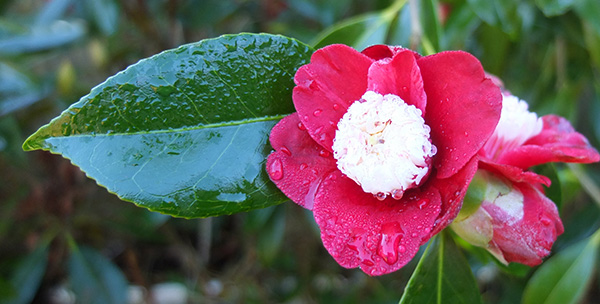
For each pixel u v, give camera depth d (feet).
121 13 1.26
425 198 0.60
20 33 1.21
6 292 1.13
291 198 0.63
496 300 1.52
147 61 0.63
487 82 0.58
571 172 1.02
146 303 1.41
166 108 0.64
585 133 1.36
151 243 1.47
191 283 1.46
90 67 1.56
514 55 1.28
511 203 0.62
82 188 1.29
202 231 1.45
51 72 1.46
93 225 1.33
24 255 1.38
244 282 1.44
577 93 1.16
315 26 1.29
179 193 0.63
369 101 0.60
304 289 1.44
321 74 0.62
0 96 1.24
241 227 1.45
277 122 0.66
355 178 0.60
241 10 1.32
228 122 0.65
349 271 1.49
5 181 1.30
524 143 0.65
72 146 0.61
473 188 0.63
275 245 1.27
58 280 1.44
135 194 0.62
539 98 1.22
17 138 1.24
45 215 1.28
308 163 0.63
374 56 0.63
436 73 0.60
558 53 1.14
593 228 1.21
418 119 0.60
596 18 0.88
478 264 1.18
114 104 0.62
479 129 0.58
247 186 0.65
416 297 0.68
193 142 0.64
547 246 0.62
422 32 0.79
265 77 0.66
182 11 1.22
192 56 0.64
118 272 1.25
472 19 0.99
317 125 0.63
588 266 0.92
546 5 0.87
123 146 0.62
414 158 0.59
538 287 0.93
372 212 0.60
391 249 0.58
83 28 1.25
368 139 0.60
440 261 0.69
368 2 1.26
